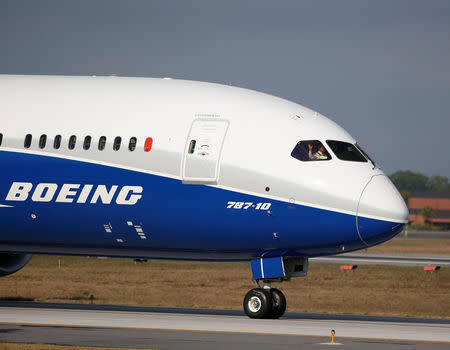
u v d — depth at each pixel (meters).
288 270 90.88
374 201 83.19
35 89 93.50
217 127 86.81
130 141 87.75
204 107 88.31
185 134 86.94
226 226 85.44
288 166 84.44
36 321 81.25
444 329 79.44
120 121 88.81
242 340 69.81
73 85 93.44
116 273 169.62
